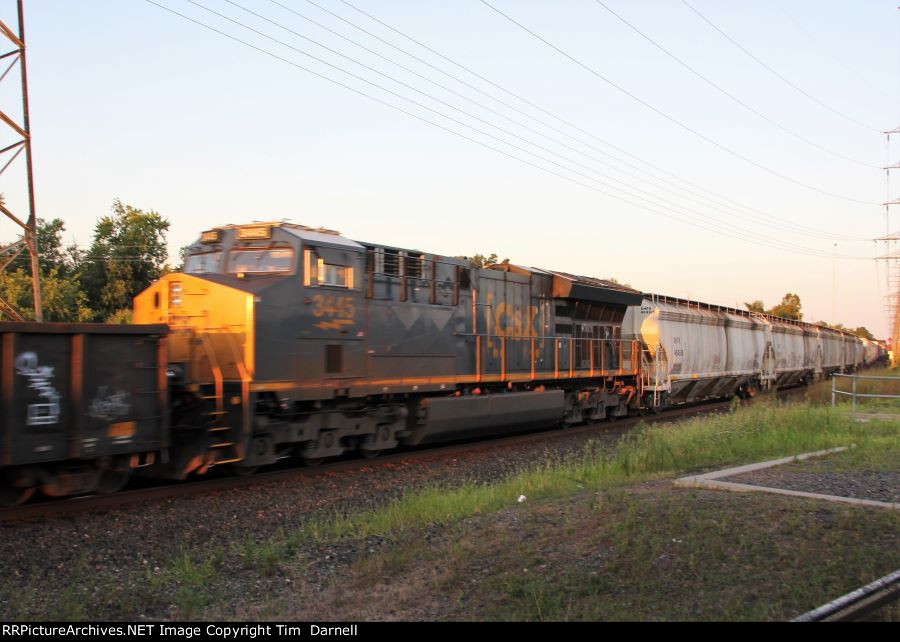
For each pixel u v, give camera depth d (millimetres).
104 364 9938
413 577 6875
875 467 10859
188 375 11922
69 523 9039
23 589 6902
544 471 12383
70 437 9492
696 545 6738
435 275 16109
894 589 5102
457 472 13375
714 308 32281
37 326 9109
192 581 7109
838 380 34062
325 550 8109
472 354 17109
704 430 14633
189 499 10508
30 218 19016
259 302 11906
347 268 13703
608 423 22625
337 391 13398
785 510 7754
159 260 42969
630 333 25281
